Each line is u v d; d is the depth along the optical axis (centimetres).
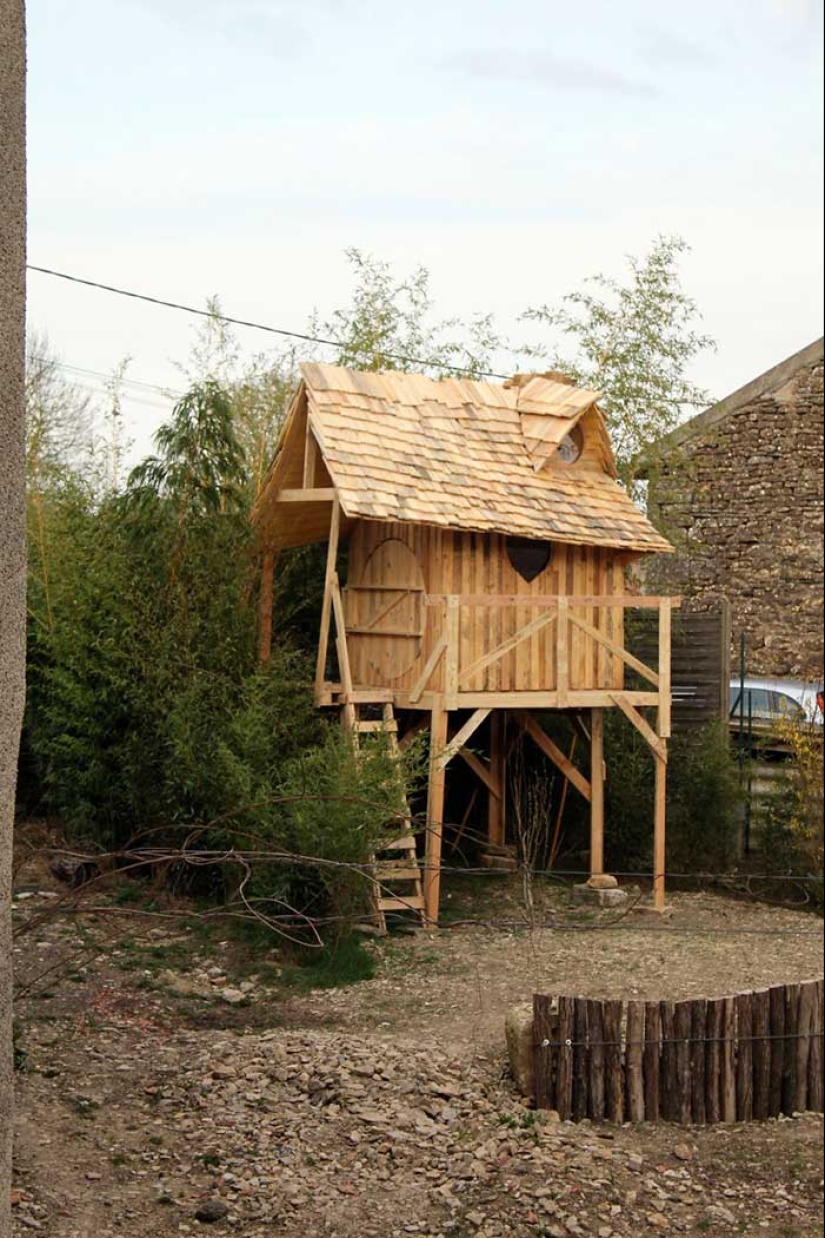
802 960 1210
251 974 1099
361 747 1294
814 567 2345
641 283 1962
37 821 1484
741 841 1647
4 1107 318
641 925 1382
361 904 1237
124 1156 712
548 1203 683
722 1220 691
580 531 1454
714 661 1731
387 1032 958
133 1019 953
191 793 1293
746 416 2420
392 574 1477
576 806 1717
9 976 322
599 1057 812
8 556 323
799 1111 852
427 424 1470
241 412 1889
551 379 1662
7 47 330
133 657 1348
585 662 1498
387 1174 711
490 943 1256
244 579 1453
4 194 328
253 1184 687
